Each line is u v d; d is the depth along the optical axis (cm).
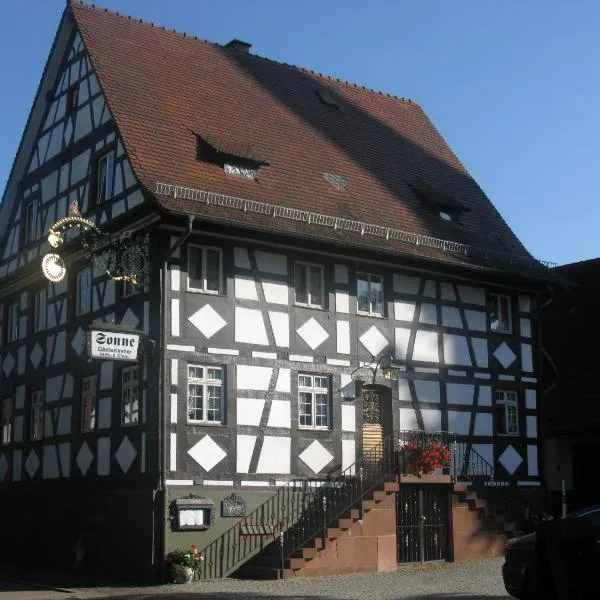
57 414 2195
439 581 1702
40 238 2347
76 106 2241
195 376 1862
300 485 1955
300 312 2027
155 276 1852
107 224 1972
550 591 1017
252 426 1909
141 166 1905
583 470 2664
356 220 2172
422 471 1978
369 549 1866
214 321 1892
